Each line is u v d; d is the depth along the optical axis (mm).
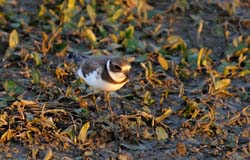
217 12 17594
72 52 14156
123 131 12000
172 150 11820
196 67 14547
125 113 12789
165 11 17391
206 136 12250
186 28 16750
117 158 11523
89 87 13344
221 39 16250
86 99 13141
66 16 16094
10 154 11469
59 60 14758
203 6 17844
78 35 15812
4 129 12023
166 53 15172
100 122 12242
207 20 17219
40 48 15141
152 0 17969
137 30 16422
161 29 16391
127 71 11664
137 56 14969
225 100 13469
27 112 12414
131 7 17344
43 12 16547
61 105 12773
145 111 12688
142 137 12055
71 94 13188
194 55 14758
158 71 14328
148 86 13812
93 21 16281
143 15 17016
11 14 16625
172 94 13586
